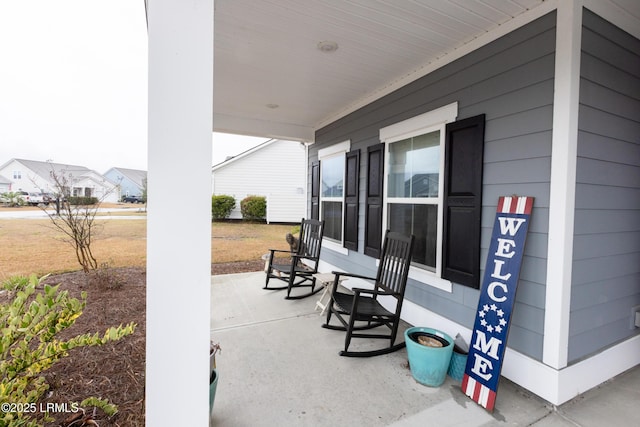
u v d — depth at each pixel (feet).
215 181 43.62
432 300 9.71
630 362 7.77
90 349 8.59
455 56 8.86
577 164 6.40
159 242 3.51
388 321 9.01
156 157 3.46
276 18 7.50
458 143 8.77
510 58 7.37
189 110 3.55
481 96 8.09
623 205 7.42
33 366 4.20
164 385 3.59
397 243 9.47
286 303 12.51
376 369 7.78
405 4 6.87
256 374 7.48
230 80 11.57
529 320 6.95
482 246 8.03
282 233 33.65
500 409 6.32
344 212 14.92
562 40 6.31
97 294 13.23
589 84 6.51
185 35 3.52
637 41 7.37
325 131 17.20
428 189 10.02
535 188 6.81
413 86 10.52
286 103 14.38
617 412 6.22
